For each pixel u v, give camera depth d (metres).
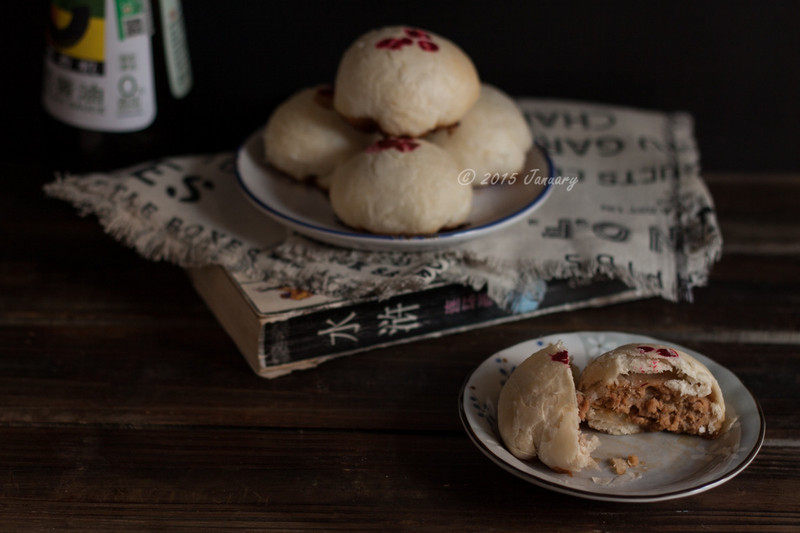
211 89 0.88
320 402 0.66
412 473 0.62
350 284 0.68
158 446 0.63
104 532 0.58
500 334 0.71
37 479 0.61
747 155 0.91
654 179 0.80
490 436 0.61
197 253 0.72
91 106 0.77
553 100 0.89
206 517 0.59
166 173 0.79
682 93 0.90
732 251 0.79
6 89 0.88
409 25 0.87
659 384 0.62
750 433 0.61
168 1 0.78
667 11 0.87
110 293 0.74
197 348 0.70
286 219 0.70
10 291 0.74
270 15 0.86
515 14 0.87
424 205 0.69
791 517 0.59
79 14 0.75
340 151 0.75
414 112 0.71
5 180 0.86
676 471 0.60
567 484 0.58
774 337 0.71
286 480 0.61
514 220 0.71
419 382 0.67
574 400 0.59
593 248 0.72
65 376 0.67
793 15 0.87
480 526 0.59
